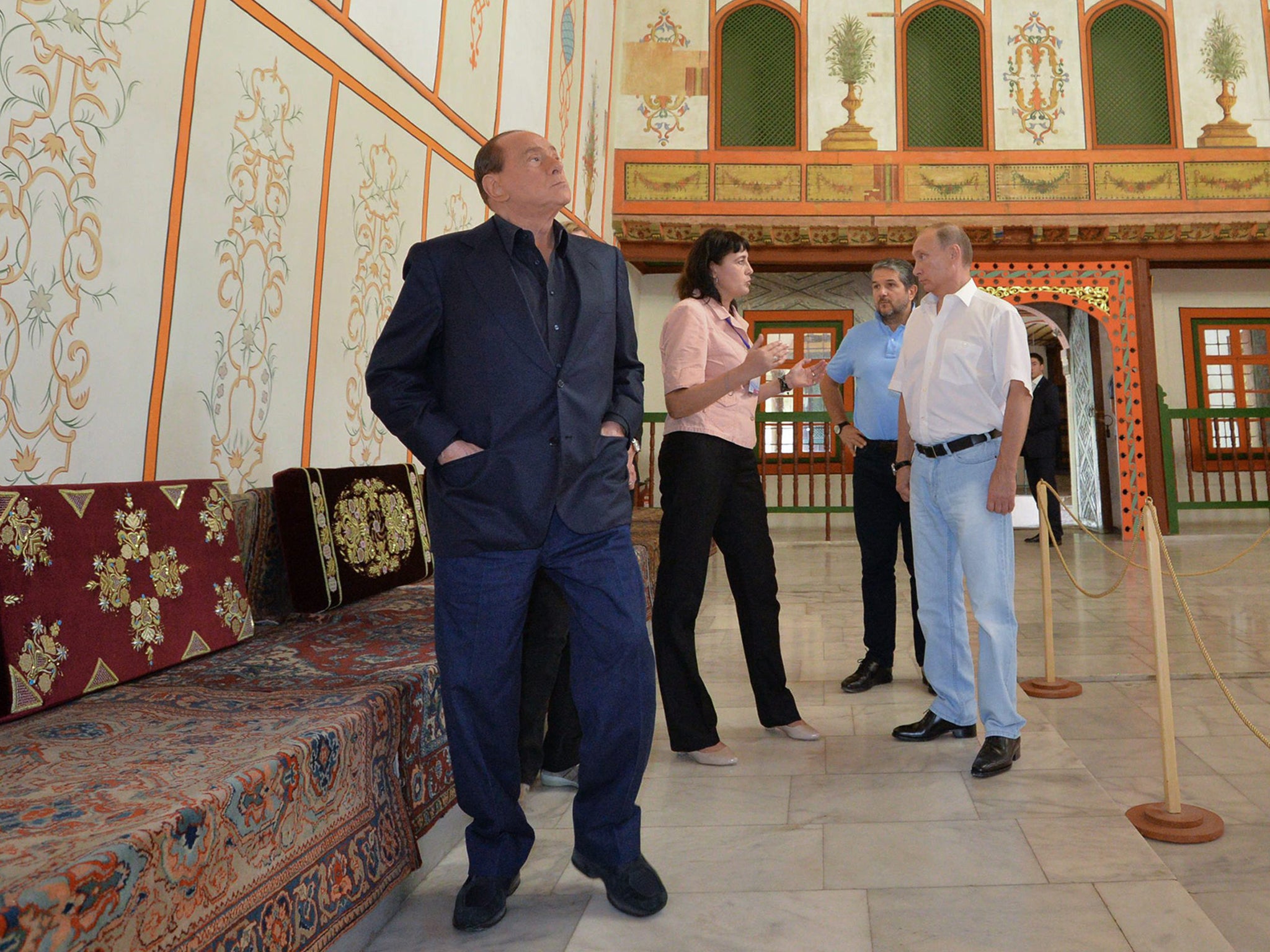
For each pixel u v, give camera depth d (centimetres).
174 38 274
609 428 191
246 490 313
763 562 292
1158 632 246
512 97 603
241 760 147
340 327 377
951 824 223
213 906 127
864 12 1005
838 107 1000
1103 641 459
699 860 207
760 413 1033
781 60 1014
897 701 345
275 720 175
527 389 176
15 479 219
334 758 165
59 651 196
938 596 291
